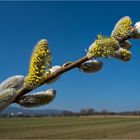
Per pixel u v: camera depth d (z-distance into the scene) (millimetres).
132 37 171
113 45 163
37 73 147
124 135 3756
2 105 141
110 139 3398
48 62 148
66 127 4938
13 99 144
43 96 152
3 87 146
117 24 171
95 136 3705
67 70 164
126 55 172
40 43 146
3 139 3451
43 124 5691
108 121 6633
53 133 4051
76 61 167
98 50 164
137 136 3633
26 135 3826
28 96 151
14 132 4195
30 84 148
